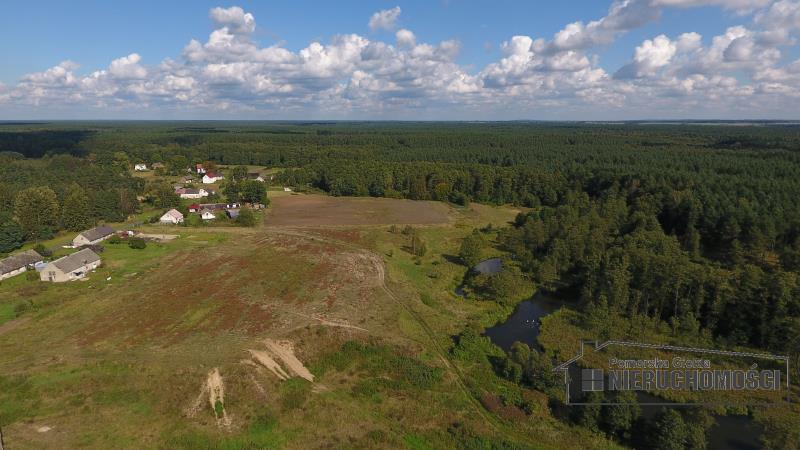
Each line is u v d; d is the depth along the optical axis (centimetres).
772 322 5066
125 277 6981
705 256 8094
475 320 6009
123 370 4328
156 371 4278
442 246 9438
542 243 8512
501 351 5169
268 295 6138
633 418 3822
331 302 5956
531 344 5491
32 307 5841
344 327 5272
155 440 3559
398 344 5038
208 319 5419
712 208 8544
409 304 6194
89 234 8944
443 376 4594
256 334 5038
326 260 7644
